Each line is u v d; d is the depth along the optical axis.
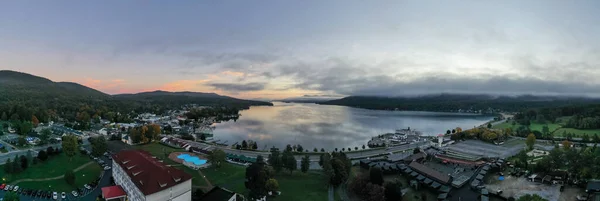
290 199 144.12
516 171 190.12
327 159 175.12
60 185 150.75
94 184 154.50
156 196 117.31
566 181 169.00
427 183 164.62
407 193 160.25
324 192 155.88
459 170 197.62
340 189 161.12
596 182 158.38
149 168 128.62
